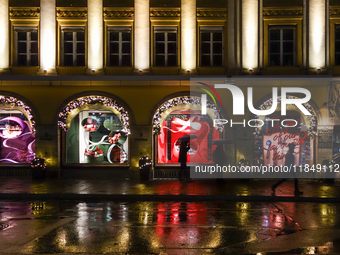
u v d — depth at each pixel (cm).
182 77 1842
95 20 1870
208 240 744
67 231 815
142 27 1873
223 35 1881
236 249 682
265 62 1886
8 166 1880
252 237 768
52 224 884
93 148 1900
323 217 986
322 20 1861
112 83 1844
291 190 1479
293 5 1873
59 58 1881
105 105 1875
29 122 1897
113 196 1359
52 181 1742
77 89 1861
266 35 1883
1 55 1867
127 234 790
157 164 1880
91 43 1869
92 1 1872
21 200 1303
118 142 1891
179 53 1880
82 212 1053
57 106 1861
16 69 1872
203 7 1875
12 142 1897
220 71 1875
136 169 1861
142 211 1074
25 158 1894
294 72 1873
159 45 1888
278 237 768
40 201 1277
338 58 1880
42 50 1862
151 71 1872
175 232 809
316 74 1847
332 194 1371
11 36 1875
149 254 651
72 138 1897
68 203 1229
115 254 650
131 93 1862
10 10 1877
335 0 1872
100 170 1884
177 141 1886
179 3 1878
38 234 786
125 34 1886
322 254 652
